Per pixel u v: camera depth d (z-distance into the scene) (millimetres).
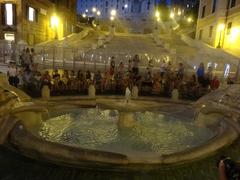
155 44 32125
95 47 26547
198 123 9984
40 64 18859
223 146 7000
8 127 7105
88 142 7637
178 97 13953
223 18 28062
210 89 14172
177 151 6664
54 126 9000
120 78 15156
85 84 14422
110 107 9383
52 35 34625
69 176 5660
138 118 10688
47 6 32406
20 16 25172
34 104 9352
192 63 21203
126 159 5789
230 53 22812
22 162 6121
